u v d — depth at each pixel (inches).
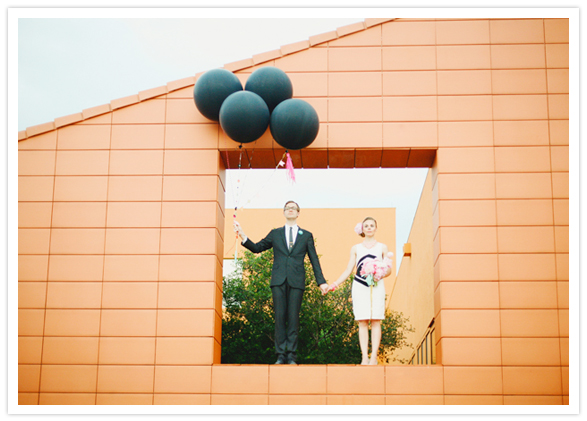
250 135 325.7
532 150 345.4
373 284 336.8
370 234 348.5
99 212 348.2
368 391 316.5
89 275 340.2
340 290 508.4
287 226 348.5
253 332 475.2
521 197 340.5
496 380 317.4
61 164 354.6
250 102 317.7
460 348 322.3
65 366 328.2
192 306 333.1
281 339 330.0
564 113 349.1
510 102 351.6
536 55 355.9
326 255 773.9
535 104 350.9
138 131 357.7
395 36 362.9
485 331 324.2
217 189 348.2
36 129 357.7
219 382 321.1
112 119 359.6
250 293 483.2
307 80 358.9
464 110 351.6
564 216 337.7
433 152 353.1
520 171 343.6
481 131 348.8
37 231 346.3
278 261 339.0
